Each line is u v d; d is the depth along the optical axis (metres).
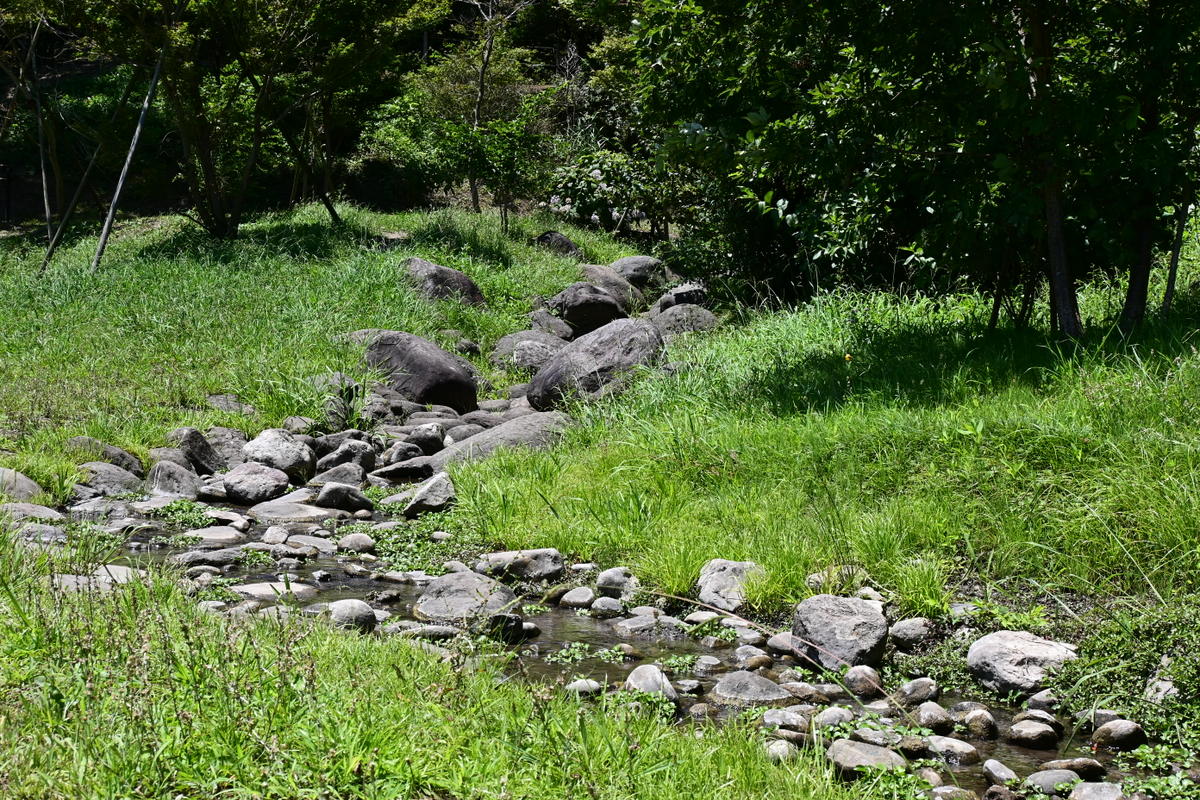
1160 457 5.53
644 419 8.41
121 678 3.23
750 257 14.36
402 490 8.40
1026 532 5.42
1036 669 4.38
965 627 4.92
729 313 14.15
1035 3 7.78
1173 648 4.26
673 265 20.02
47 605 3.89
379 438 9.99
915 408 6.96
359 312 13.75
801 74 9.88
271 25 18.66
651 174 18.09
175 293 13.94
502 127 21.56
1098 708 4.06
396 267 15.44
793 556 5.55
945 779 3.58
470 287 15.70
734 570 5.61
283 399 10.45
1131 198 7.75
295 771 2.81
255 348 11.85
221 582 5.66
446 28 33.94
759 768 3.19
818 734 3.83
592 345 10.72
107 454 8.30
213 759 2.84
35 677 3.28
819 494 6.30
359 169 26.94
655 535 6.29
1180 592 4.71
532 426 8.82
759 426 7.47
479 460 8.27
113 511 7.29
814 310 10.84
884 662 4.73
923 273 10.64
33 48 18.70
